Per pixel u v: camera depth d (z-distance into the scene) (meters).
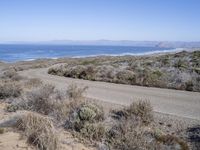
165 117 10.62
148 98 14.89
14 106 11.54
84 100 12.41
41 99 11.28
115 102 13.49
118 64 36.41
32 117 8.18
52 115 10.21
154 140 7.62
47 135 6.96
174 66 29.73
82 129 8.35
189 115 10.98
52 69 36.19
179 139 7.77
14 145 6.91
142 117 9.81
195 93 16.92
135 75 22.91
